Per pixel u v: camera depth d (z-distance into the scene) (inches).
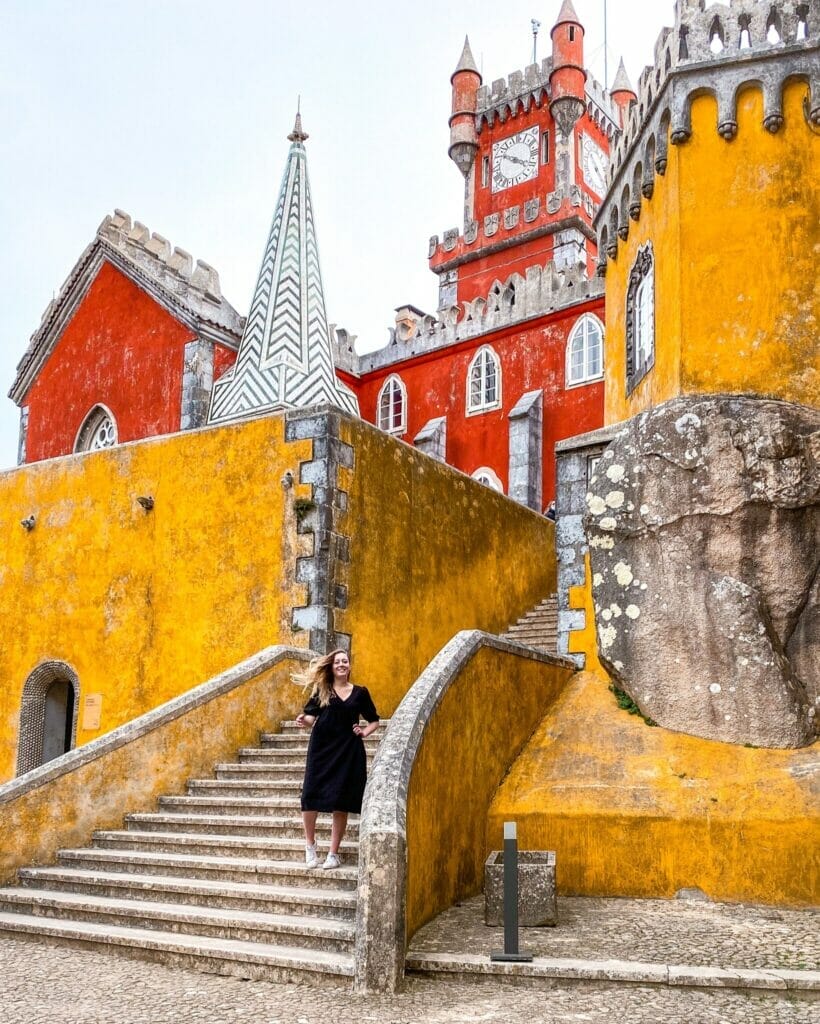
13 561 672.4
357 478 582.2
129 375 1075.9
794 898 382.6
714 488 462.6
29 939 343.9
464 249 1774.1
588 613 527.8
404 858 288.0
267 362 907.4
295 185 1015.6
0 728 652.1
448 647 404.8
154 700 588.4
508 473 1173.7
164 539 606.9
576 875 406.0
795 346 477.4
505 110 1925.4
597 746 448.8
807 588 450.6
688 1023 247.3
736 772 417.4
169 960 311.4
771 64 494.3
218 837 385.1
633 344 565.3
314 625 541.3
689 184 501.7
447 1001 267.3
